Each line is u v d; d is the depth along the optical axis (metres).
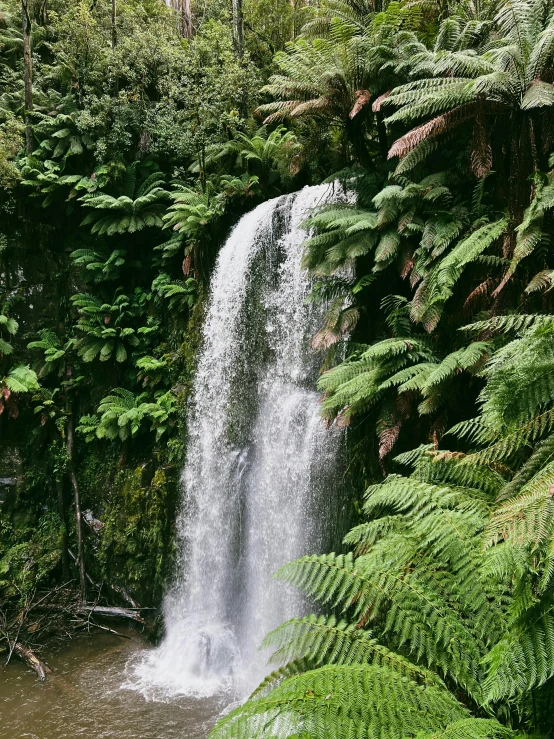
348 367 5.20
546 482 2.25
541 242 4.21
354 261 6.10
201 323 9.41
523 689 1.96
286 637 2.64
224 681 6.57
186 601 8.11
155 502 8.76
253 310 8.45
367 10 7.73
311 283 7.47
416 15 6.25
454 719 2.01
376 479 5.37
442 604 2.53
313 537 6.29
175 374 9.61
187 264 9.59
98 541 9.50
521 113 4.57
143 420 9.55
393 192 5.40
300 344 7.61
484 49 5.54
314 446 6.45
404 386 4.32
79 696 6.36
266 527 7.16
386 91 6.41
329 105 6.71
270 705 2.00
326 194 7.68
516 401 2.55
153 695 6.31
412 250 5.48
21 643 7.74
